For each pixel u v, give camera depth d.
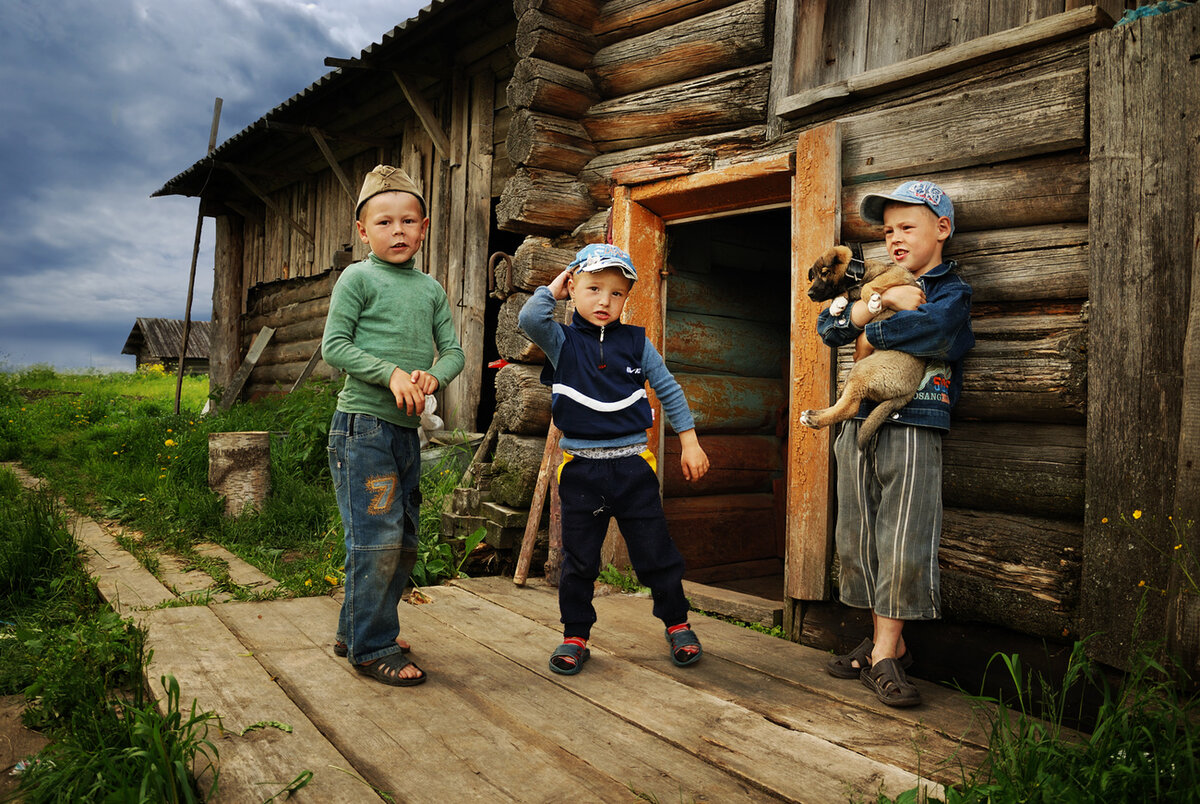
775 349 5.32
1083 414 2.45
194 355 30.05
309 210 10.54
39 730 2.44
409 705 2.37
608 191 4.31
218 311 13.22
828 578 3.08
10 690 2.77
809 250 3.19
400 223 2.68
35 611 3.71
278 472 6.38
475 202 6.90
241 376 11.23
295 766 1.94
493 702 2.42
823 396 3.13
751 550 5.03
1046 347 2.50
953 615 2.69
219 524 5.53
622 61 4.22
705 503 4.84
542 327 2.68
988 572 2.59
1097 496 2.31
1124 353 2.27
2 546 4.15
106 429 9.80
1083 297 2.47
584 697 2.48
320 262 10.15
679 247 4.70
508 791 1.84
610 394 2.73
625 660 2.87
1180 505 2.12
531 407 4.36
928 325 2.38
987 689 2.60
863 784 1.90
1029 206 2.58
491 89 6.91
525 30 4.33
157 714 2.15
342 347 2.54
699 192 3.82
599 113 4.31
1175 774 1.68
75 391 18.34
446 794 1.82
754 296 5.22
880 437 2.56
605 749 2.09
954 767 1.99
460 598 3.78
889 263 2.74
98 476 7.25
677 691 2.54
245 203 12.70
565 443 2.79
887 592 2.50
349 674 2.62
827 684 2.63
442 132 7.41
